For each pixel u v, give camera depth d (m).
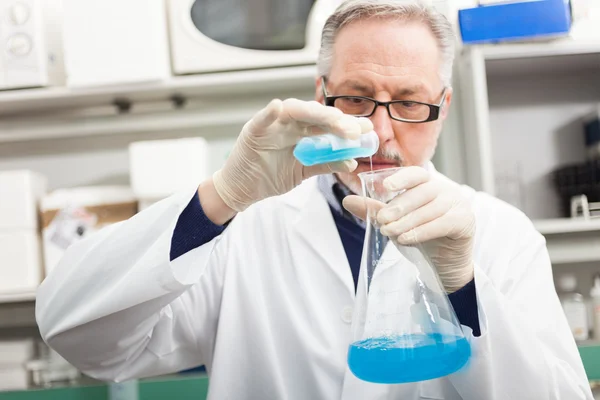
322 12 1.81
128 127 2.06
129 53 1.81
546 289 1.15
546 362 0.96
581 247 1.84
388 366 0.73
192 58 1.84
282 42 1.84
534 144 2.13
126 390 1.78
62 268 1.01
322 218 1.25
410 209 0.86
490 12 1.76
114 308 0.91
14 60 1.83
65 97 1.90
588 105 2.12
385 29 1.06
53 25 1.97
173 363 1.22
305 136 0.86
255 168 0.90
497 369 0.95
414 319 0.76
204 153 1.85
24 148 2.22
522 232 1.27
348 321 1.14
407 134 1.10
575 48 1.77
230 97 2.11
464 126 2.02
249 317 1.19
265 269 1.24
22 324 2.05
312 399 1.14
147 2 1.81
